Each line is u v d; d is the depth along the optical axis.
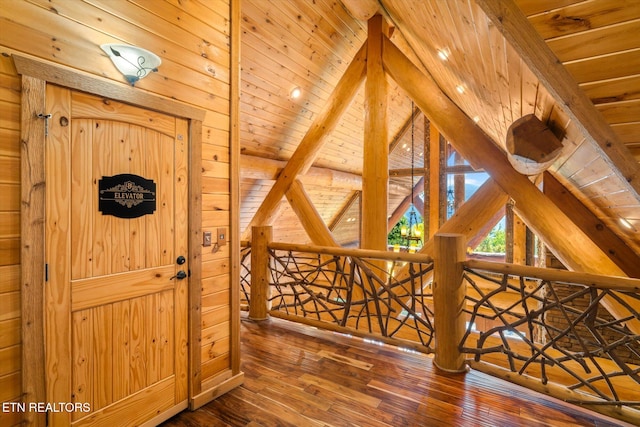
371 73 3.92
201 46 2.12
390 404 2.08
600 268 2.55
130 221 1.77
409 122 7.73
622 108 1.23
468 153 3.23
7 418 1.36
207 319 2.19
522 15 1.18
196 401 2.06
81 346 1.58
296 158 4.51
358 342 3.04
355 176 7.41
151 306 1.88
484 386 2.28
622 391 2.46
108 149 1.67
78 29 1.54
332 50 4.49
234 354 2.34
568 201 3.20
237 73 2.37
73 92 1.53
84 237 1.59
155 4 1.86
